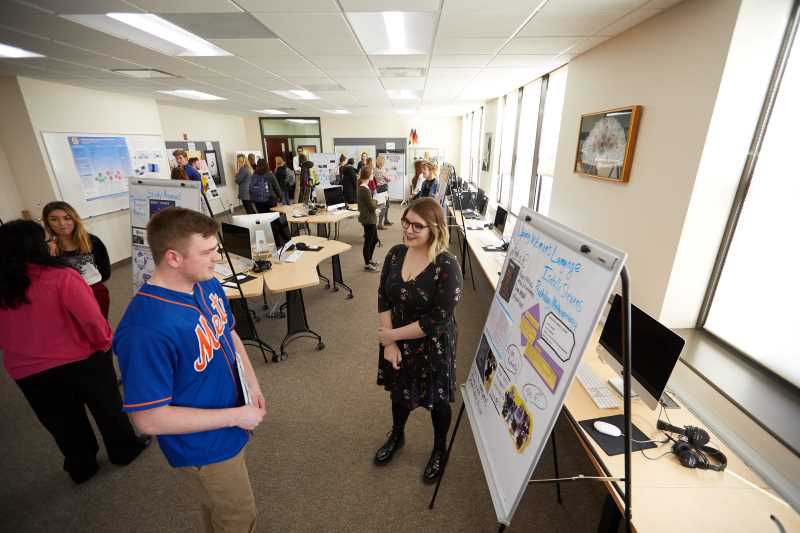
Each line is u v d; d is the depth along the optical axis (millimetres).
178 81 4430
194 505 1713
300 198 8211
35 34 2570
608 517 1253
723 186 1837
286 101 6520
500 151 6367
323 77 4215
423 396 1608
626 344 834
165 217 952
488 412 1338
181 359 967
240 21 2322
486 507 1688
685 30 1891
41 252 1410
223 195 9000
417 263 1521
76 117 4730
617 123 2434
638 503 1093
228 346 1184
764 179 1707
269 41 2734
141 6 2055
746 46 1642
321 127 10289
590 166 2805
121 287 4512
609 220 2611
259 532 1582
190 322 993
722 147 1781
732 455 1279
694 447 1268
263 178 6547
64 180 4559
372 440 2090
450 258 1477
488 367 1419
